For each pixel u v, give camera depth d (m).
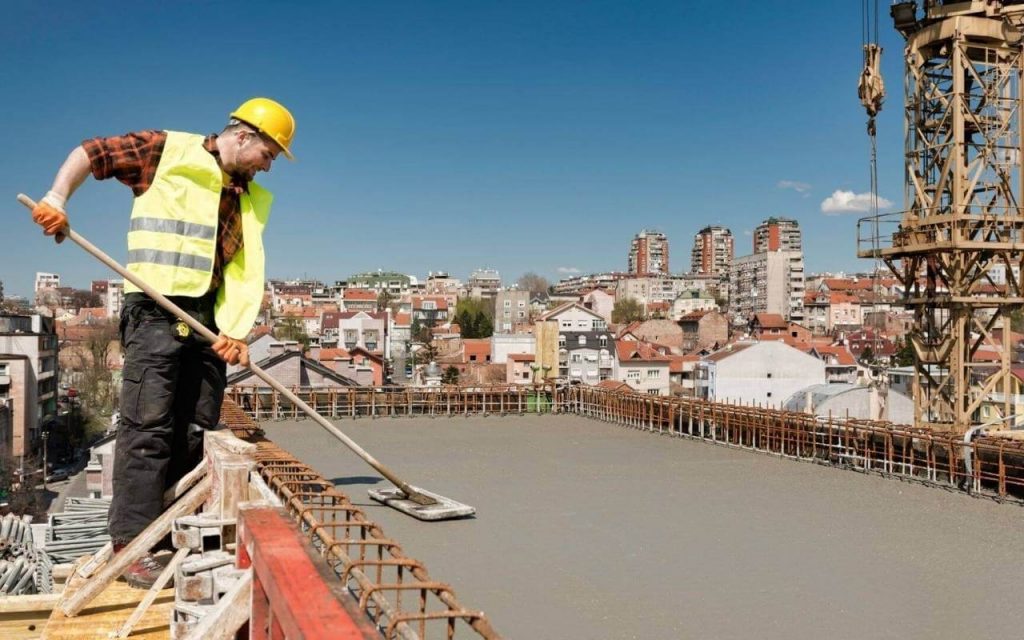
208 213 5.45
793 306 143.25
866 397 28.91
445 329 108.44
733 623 4.57
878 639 4.34
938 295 12.99
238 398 15.41
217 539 4.80
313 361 29.03
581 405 16.34
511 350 74.69
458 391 16.17
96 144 5.11
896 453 10.34
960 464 8.90
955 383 12.80
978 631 4.46
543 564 5.73
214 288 5.72
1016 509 7.62
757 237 197.75
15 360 50.41
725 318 97.00
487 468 9.88
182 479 5.79
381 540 3.49
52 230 4.83
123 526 5.46
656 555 5.99
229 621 3.33
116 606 5.41
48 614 6.89
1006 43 12.60
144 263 5.33
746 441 12.10
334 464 10.03
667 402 13.37
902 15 12.98
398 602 3.21
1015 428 12.71
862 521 7.14
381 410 16.27
